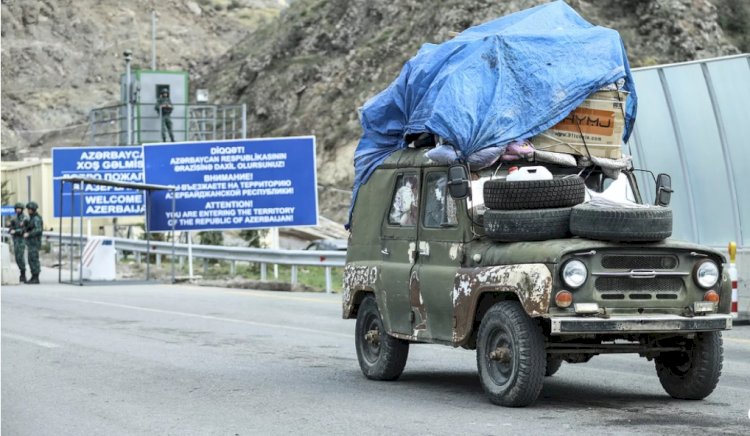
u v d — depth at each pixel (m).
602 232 15.41
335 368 21.48
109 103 179.25
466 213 16.97
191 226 53.03
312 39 132.25
